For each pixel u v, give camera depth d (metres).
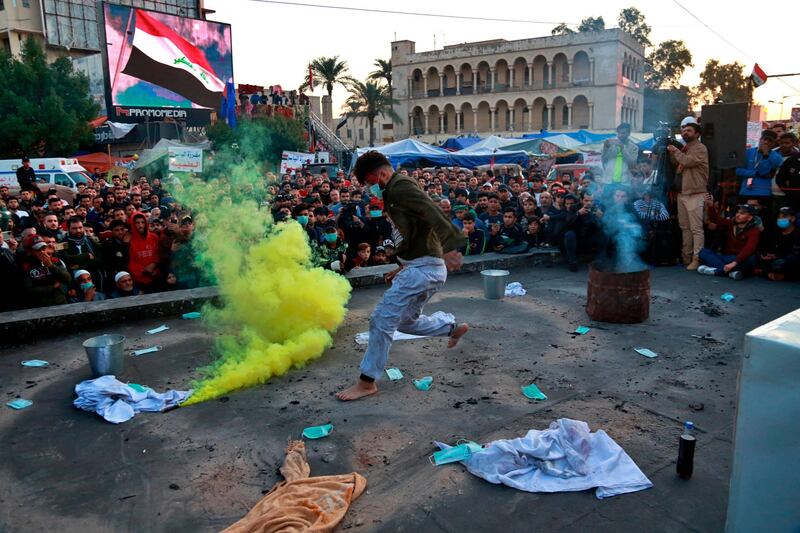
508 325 5.37
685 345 4.76
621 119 50.75
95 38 37.31
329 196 11.75
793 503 1.63
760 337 1.66
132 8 28.58
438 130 57.53
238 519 2.60
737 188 8.41
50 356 4.78
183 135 28.75
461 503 2.66
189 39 30.84
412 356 4.60
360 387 3.84
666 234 7.89
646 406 3.62
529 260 8.20
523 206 9.13
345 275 6.89
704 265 7.55
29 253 5.78
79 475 2.98
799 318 1.81
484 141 23.02
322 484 2.76
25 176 13.53
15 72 25.84
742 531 1.77
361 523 2.53
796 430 1.60
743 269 7.06
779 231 7.19
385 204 3.69
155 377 4.25
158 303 5.77
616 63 48.06
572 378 4.10
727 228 7.51
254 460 3.10
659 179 8.12
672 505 2.60
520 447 2.96
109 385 3.84
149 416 3.63
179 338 5.14
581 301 6.22
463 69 55.31
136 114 29.12
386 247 7.98
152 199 10.96
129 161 24.59
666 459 2.98
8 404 3.85
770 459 1.67
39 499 2.78
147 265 6.70
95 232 8.70
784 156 7.65
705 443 3.14
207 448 3.23
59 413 3.71
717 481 2.78
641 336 5.00
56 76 26.91
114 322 5.57
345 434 3.33
